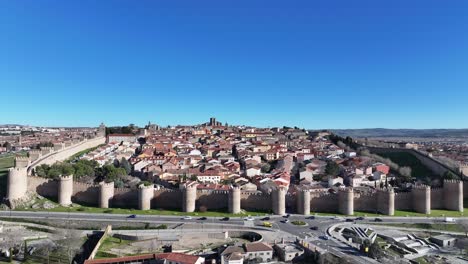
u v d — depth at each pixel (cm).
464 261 11088
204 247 11600
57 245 11688
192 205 15362
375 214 15425
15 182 15275
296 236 12425
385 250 11650
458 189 16250
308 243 11675
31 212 14475
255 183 19175
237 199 15175
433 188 17162
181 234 12550
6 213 14262
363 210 15888
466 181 18412
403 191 17425
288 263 10825
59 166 18862
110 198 15838
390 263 10419
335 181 19525
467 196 18100
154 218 14112
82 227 13262
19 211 14600
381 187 18950
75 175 18412
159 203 16012
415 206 15938
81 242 12150
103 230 12812
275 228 13275
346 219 14550
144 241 12081
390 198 15312
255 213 15188
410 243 12256
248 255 10875
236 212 15138
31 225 13188
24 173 15762
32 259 10981
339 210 15525
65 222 13338
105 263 10150
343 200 15338
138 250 11369
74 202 16088
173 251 11206
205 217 14425
